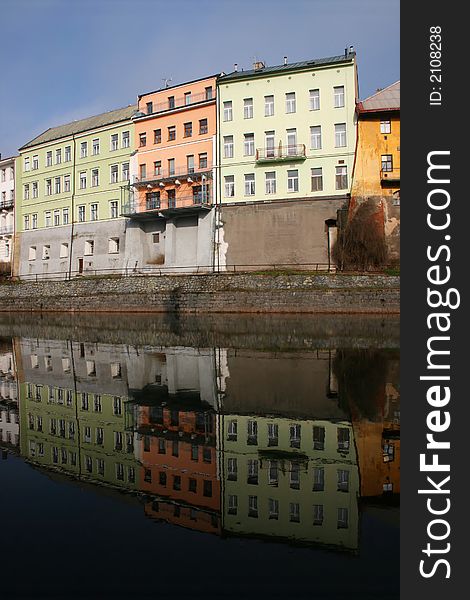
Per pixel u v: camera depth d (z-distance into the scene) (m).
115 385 11.23
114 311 37.97
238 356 14.95
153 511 4.69
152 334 23.33
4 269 57.22
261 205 39.34
